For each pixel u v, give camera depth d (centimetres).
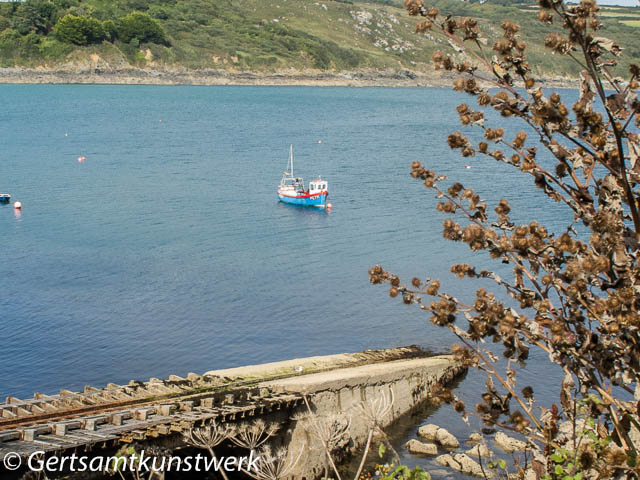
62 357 3950
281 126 17788
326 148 13888
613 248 736
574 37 705
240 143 14500
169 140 14738
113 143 14062
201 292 5184
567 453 865
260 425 2739
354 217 7931
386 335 4403
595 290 3058
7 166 11144
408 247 6594
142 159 12162
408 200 8912
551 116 754
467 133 16112
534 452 902
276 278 5578
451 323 854
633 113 720
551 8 709
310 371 3444
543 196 8925
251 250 6475
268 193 9406
